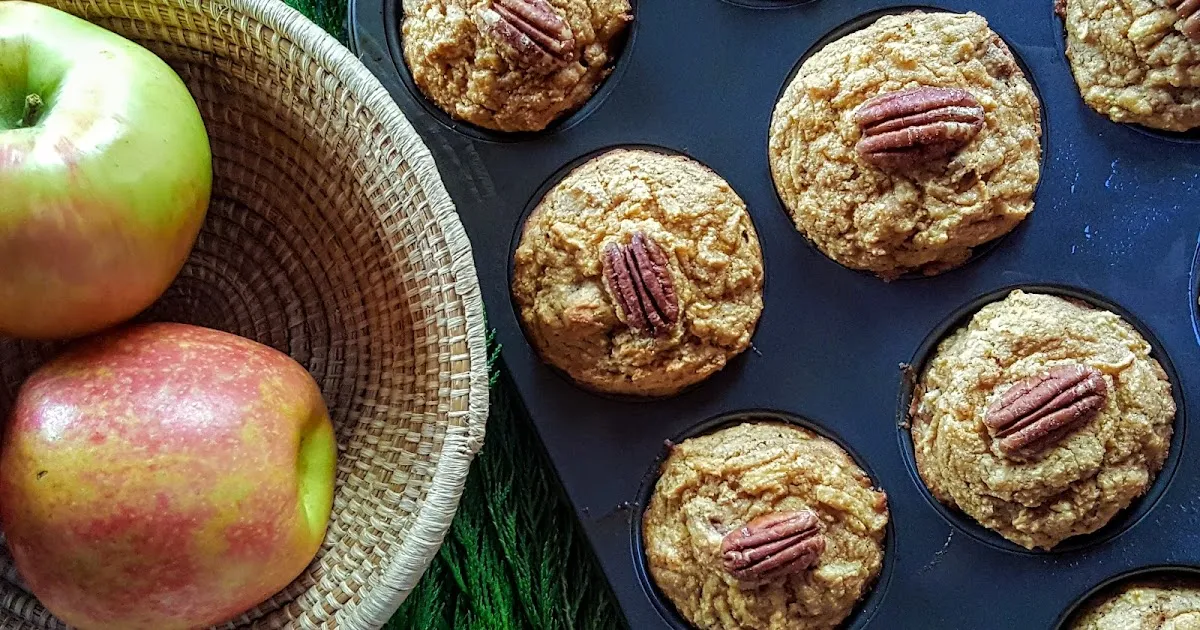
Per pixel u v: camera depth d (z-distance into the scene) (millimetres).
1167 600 467
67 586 413
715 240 469
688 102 482
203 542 412
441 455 433
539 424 475
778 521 459
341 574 441
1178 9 462
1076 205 476
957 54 470
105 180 404
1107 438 458
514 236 478
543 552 493
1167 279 473
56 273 407
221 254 473
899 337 477
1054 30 482
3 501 415
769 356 478
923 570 472
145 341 425
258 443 419
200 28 446
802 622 466
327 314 470
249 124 463
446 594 498
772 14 483
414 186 436
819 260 479
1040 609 469
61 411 411
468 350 434
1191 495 468
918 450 475
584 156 481
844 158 468
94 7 442
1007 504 465
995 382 463
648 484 476
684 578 468
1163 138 476
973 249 478
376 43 480
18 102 415
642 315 460
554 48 463
